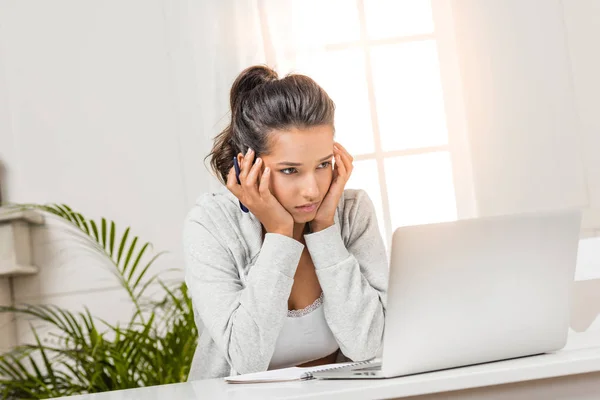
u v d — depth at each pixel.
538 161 3.32
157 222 3.29
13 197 3.29
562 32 3.33
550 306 1.16
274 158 1.65
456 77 3.43
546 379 0.97
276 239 1.62
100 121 3.33
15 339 3.21
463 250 1.08
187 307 3.03
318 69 3.27
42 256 3.25
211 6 3.26
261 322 1.57
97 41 3.37
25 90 3.34
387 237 3.39
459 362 1.12
